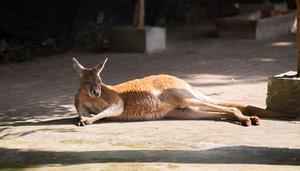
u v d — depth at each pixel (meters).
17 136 11.07
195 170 8.60
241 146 9.84
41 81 17.81
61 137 10.84
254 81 17.27
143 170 8.67
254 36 27.42
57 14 25.06
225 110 11.89
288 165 8.90
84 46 25.53
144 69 19.94
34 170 8.86
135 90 12.02
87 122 11.73
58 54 23.89
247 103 13.83
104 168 8.82
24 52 22.84
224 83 17.00
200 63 21.08
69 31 25.52
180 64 20.92
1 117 12.86
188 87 12.14
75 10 25.67
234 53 23.44
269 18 28.47
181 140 10.39
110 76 18.58
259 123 11.65
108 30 26.25
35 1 24.36
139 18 24.27
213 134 10.82
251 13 30.59
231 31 28.03
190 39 27.84
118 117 12.02
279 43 26.30
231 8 35.88
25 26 24.17
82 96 11.96
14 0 23.89
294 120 11.99
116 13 28.62
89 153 9.75
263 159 9.27
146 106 11.99
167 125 11.62
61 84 17.27
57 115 13.04
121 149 10.01
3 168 9.03
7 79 18.22
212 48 24.91
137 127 11.48
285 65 20.38
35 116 12.94
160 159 9.27
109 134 10.91
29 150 10.06
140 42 23.78
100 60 22.12
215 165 8.88
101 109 12.04
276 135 10.70
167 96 12.02
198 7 34.84
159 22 31.58
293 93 12.18
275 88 12.38
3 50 22.31
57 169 8.87
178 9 33.28
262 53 23.34
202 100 12.23
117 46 24.23
